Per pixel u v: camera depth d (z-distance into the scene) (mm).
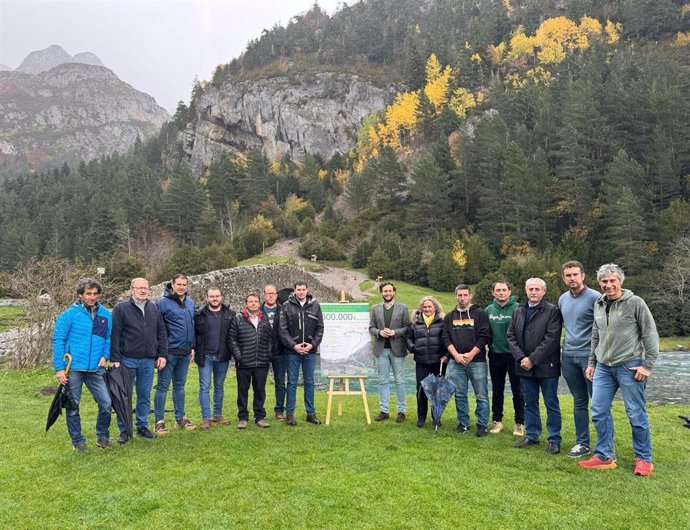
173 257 55750
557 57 117438
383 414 8586
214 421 8234
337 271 66125
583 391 6609
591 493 5246
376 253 62125
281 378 8492
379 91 147750
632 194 50094
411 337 8344
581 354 6496
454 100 106750
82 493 5230
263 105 153625
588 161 60781
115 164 138250
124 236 65312
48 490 5309
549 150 71500
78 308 6695
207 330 7945
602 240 54469
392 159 84250
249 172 98312
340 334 8648
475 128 82875
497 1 163875
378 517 4695
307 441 7117
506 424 8477
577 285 6613
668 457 6586
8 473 5809
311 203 103938
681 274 38969
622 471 5945
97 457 6375
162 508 4891
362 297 46469
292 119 148750
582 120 63594
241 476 5684
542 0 146000
